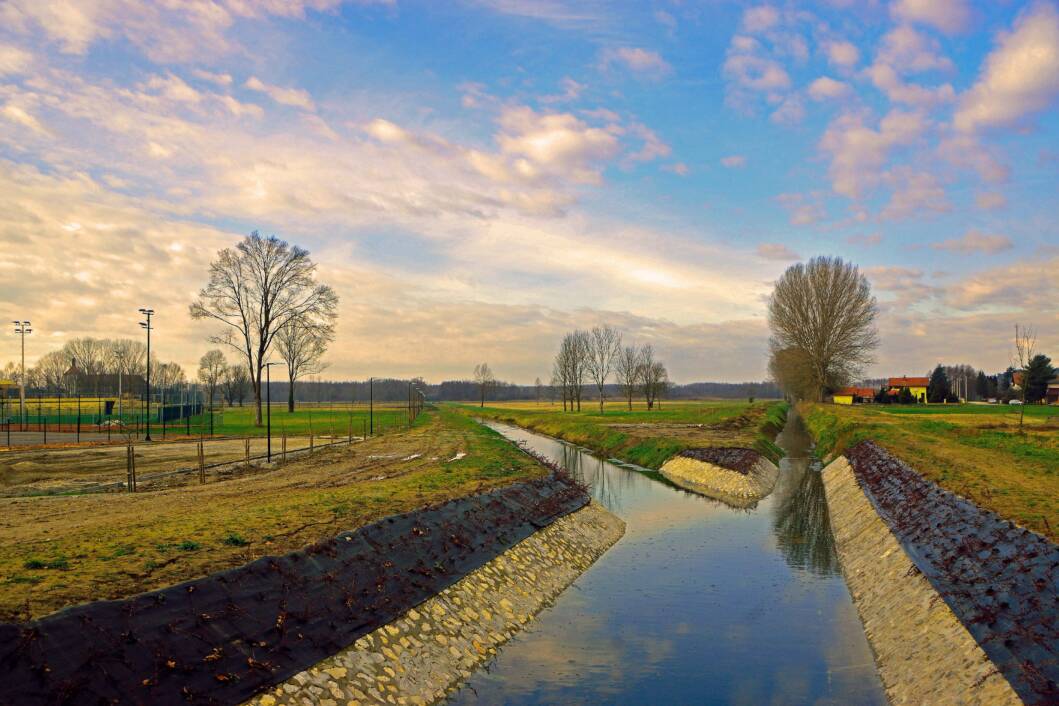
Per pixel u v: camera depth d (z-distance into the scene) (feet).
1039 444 119.55
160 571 40.16
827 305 302.86
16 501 81.10
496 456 127.95
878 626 53.11
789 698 42.96
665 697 43.04
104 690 28.94
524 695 43.27
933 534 62.90
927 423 172.24
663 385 424.87
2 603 32.71
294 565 44.27
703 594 63.67
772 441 201.36
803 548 80.79
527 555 68.28
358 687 38.19
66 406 289.33
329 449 159.43
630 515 101.55
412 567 53.42
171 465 125.18
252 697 33.30
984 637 40.91
